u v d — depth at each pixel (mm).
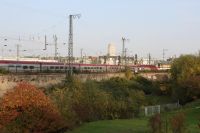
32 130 34062
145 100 79750
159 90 103750
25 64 84188
